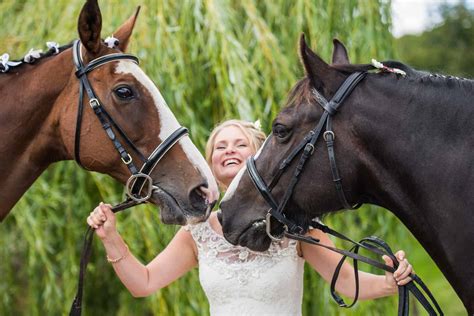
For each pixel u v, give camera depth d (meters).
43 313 5.27
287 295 3.02
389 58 4.86
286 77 4.52
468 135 2.59
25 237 4.79
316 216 2.81
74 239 4.83
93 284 5.25
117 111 3.00
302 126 2.70
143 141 3.01
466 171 2.57
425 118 2.63
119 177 3.08
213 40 4.42
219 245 3.04
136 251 4.52
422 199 2.64
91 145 3.03
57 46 3.19
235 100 4.34
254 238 2.81
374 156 2.68
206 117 4.70
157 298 4.54
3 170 3.14
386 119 2.65
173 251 3.23
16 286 5.48
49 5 4.68
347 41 4.71
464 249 2.58
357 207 2.84
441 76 2.68
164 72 4.46
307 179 2.71
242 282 2.98
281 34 4.71
